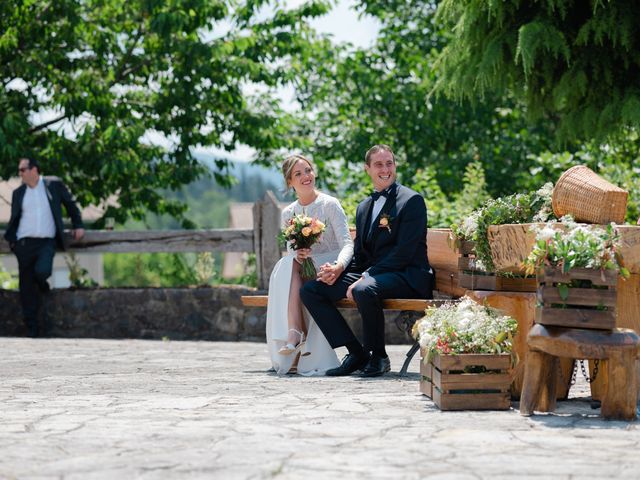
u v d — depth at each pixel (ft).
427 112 67.82
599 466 12.09
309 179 25.22
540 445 13.51
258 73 54.85
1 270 55.42
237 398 18.71
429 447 13.35
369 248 24.35
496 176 62.85
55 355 30.30
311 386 20.93
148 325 40.22
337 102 73.72
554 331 16.05
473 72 34.88
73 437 14.34
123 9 53.67
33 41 51.88
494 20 34.14
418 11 75.82
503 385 17.11
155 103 55.67
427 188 45.78
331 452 13.00
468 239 19.86
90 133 50.60
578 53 33.78
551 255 16.12
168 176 57.11
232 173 59.82
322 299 23.65
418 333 19.06
